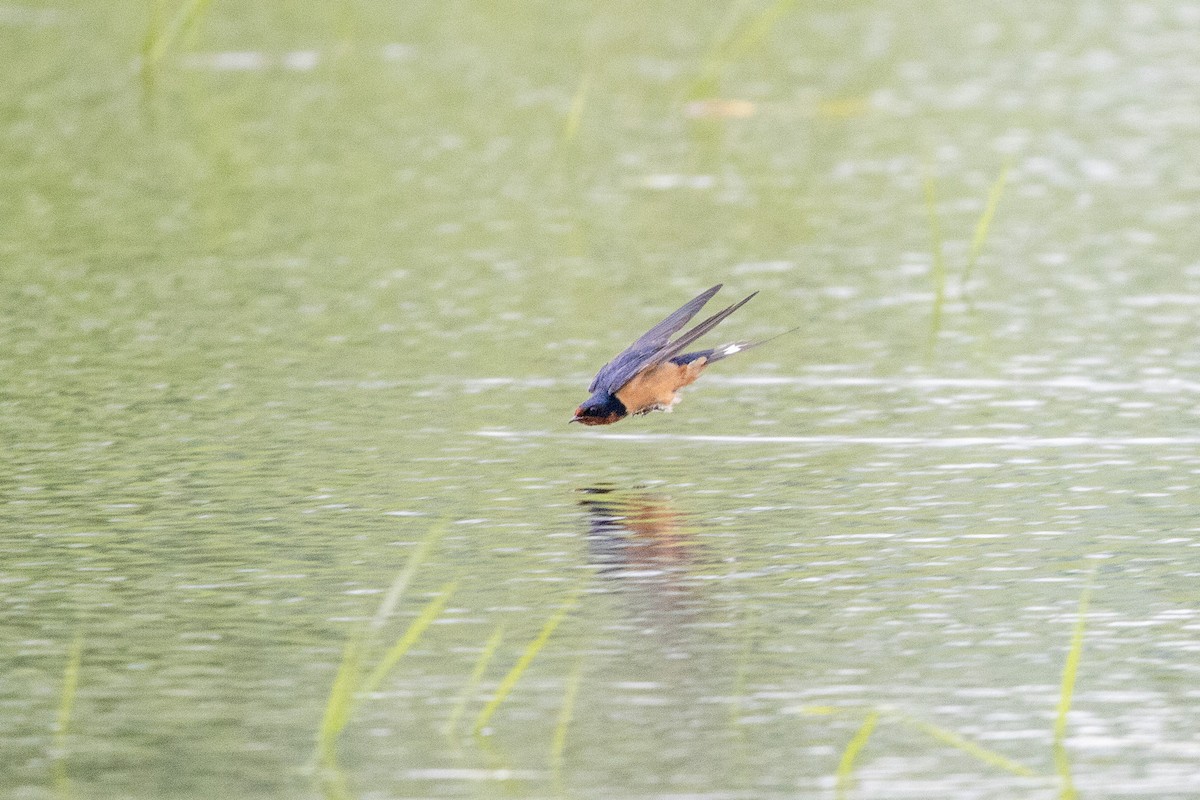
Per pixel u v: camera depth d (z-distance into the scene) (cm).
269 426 1594
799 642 1166
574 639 1170
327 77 3312
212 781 994
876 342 1856
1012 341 1853
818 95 3206
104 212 2395
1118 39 3731
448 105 3094
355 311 1964
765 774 1004
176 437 1561
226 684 1109
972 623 1193
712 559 1301
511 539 1338
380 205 2455
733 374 1753
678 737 1045
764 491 1441
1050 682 1109
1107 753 1024
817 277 2112
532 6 4044
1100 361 1778
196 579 1262
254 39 3656
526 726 1059
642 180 2614
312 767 1010
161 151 2750
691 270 2141
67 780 994
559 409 1645
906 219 2397
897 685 1106
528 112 3058
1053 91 3238
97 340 1848
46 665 1132
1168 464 1491
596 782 995
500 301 2005
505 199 2494
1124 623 1190
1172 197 2498
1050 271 2133
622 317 1942
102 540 1330
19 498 1414
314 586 1252
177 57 3478
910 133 2919
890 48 3631
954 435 1572
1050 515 1382
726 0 4088
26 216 2367
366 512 1391
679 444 1557
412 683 1112
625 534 1348
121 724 1057
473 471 1485
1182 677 1113
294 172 2633
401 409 1642
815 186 2583
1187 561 1291
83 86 3203
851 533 1351
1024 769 1005
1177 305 1978
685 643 1166
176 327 1897
